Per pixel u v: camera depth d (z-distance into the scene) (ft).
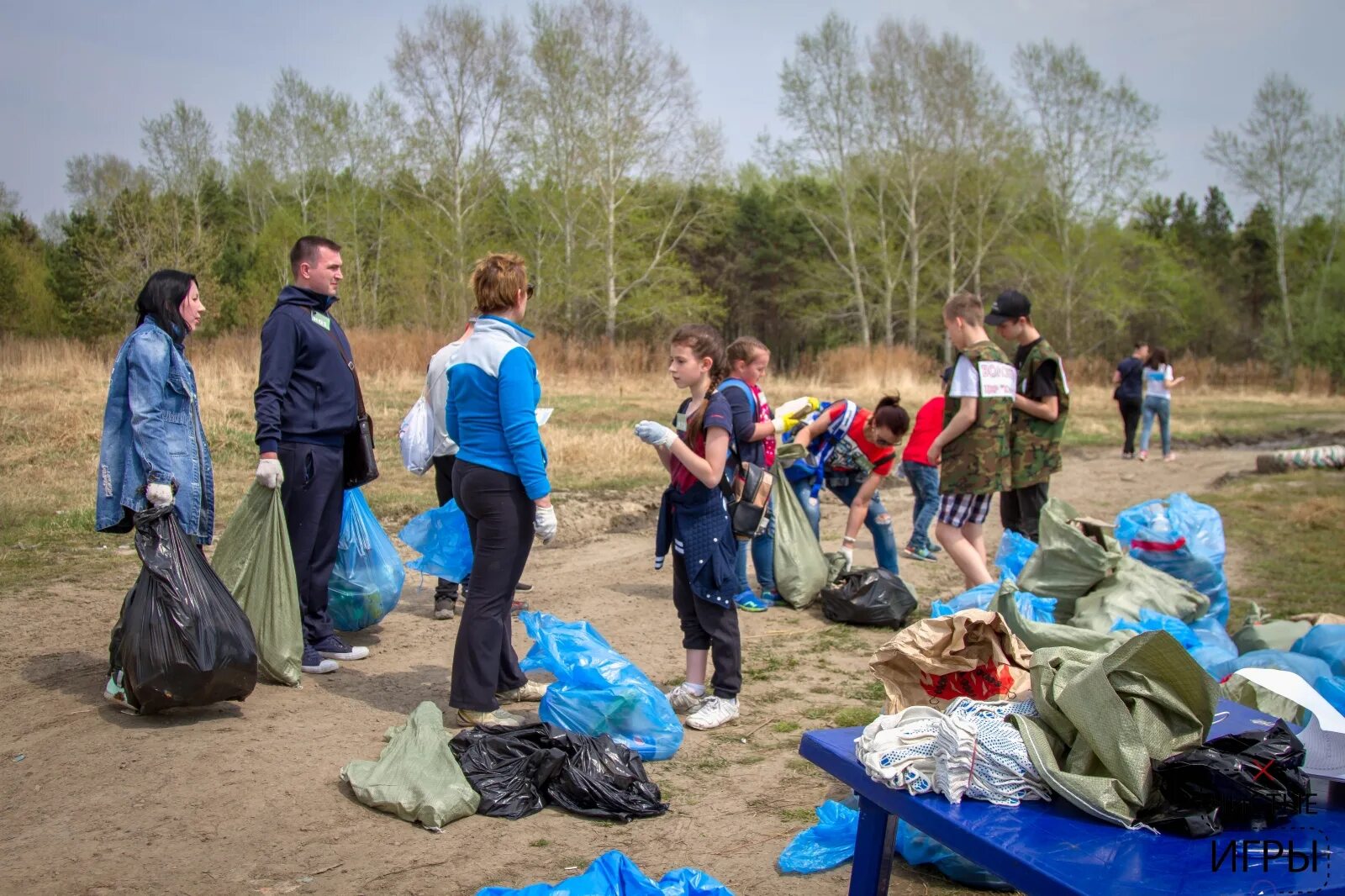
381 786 12.17
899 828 11.51
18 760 13.08
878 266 159.43
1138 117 143.23
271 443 16.03
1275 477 47.32
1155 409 53.93
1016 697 11.18
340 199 150.00
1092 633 15.11
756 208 183.62
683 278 138.21
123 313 100.63
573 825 12.13
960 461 20.54
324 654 17.69
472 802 12.16
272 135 157.99
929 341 162.71
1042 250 152.15
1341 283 158.81
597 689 14.17
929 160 146.00
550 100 125.49
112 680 14.67
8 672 16.34
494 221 138.82
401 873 10.72
